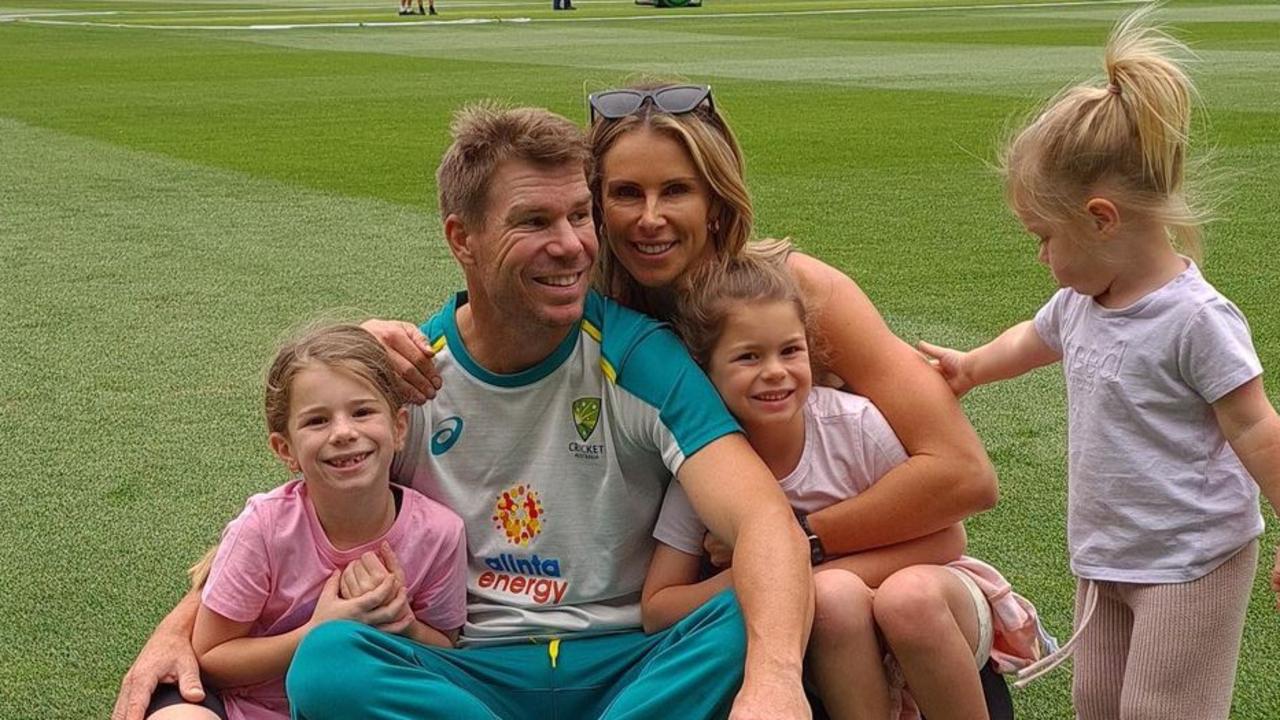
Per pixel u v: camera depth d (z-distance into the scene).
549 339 2.03
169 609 2.71
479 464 2.08
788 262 2.15
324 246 5.90
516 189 1.93
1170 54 2.11
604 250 2.15
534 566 2.09
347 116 11.04
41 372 4.17
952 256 5.51
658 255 2.08
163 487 3.29
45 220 6.62
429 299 4.95
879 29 22.11
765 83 13.12
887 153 8.41
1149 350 1.99
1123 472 2.03
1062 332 2.15
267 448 3.53
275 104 12.00
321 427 1.99
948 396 2.08
